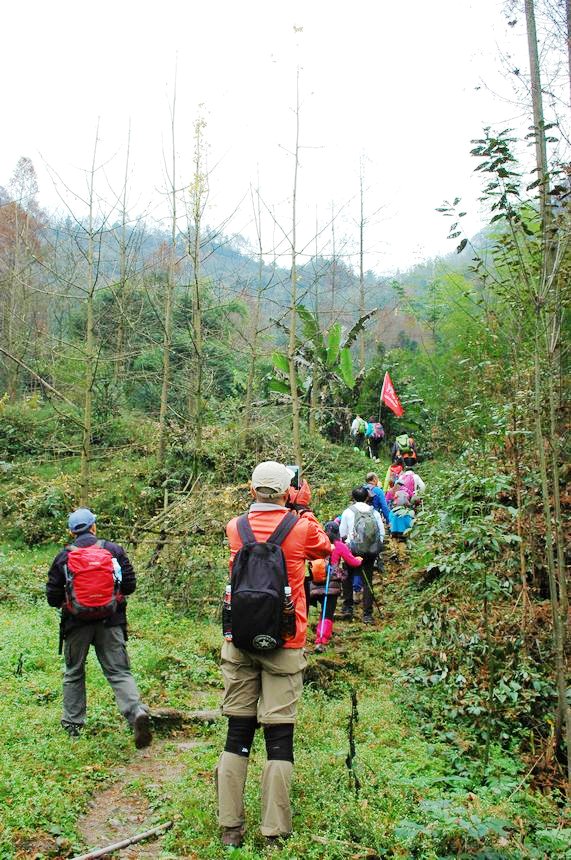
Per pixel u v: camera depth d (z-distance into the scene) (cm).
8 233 2417
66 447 1330
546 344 503
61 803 398
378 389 2030
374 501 1108
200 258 1195
